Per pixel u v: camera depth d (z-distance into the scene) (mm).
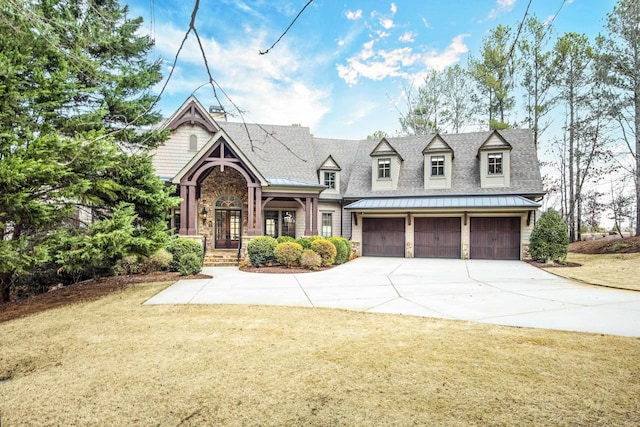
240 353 4676
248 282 10523
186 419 3129
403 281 10695
